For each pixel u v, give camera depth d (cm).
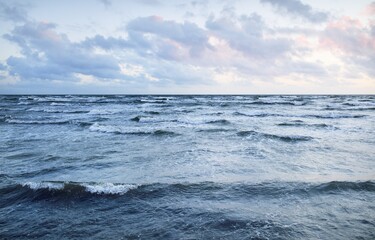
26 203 663
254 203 653
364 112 3528
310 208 621
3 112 3534
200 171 934
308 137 1563
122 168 977
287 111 3703
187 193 719
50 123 2381
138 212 610
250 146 1383
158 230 527
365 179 818
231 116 3000
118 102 6116
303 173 899
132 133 1820
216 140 1560
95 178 855
